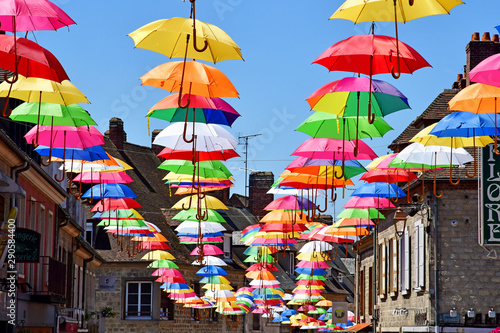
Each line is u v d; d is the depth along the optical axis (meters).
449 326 26.14
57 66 9.62
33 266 26.25
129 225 25.12
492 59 9.87
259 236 25.05
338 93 11.35
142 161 52.56
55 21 9.65
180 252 46.41
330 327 52.47
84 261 38.38
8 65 9.75
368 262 40.53
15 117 13.07
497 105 11.20
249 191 61.41
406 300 30.05
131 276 43.56
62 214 30.83
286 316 54.62
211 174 17.77
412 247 29.19
